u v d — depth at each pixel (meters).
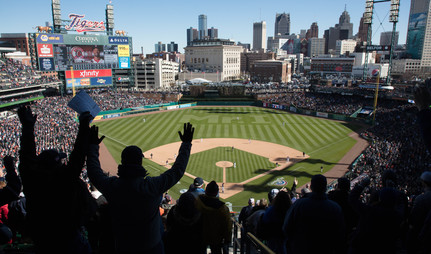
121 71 178.25
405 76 184.50
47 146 56.75
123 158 5.22
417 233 6.66
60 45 106.62
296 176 52.84
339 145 71.12
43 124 72.88
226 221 7.52
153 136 79.00
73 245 5.27
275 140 75.94
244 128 88.62
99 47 115.56
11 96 90.00
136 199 4.98
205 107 124.44
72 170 4.93
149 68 177.12
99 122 95.12
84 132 5.10
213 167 57.00
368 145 70.56
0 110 85.00
